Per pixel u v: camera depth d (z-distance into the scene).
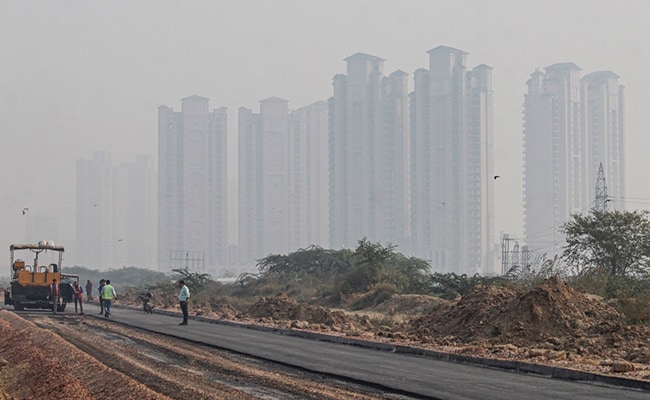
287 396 20.88
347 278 84.69
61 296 65.00
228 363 28.89
